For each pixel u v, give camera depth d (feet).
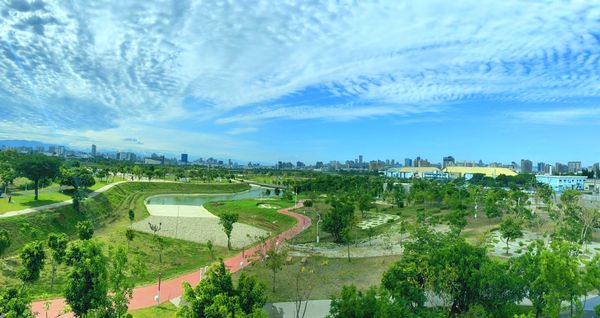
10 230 267.80
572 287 111.86
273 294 171.73
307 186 623.36
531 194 609.83
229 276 104.27
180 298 167.84
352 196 494.18
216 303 94.17
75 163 617.62
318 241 297.33
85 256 107.55
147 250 250.98
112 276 112.27
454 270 126.52
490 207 363.76
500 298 123.65
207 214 437.99
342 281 190.80
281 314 150.51
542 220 356.38
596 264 119.03
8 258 211.00
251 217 417.90
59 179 438.81
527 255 133.18
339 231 288.71
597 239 299.38
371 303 108.27
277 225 386.11
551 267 112.78
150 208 469.16
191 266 226.58
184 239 298.76
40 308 150.61
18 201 366.43
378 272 205.46
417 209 455.22
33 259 163.02
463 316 116.16
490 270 122.42
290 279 193.26
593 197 569.23
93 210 396.16
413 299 124.67
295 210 470.80
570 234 247.09
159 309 154.81
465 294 129.39
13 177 409.90
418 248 172.35
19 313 96.94
